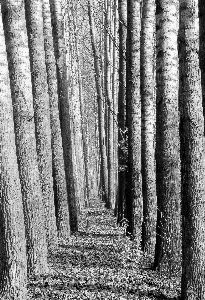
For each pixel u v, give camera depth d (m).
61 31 18.59
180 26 8.63
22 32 10.53
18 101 10.53
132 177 16.12
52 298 8.99
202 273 8.61
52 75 15.91
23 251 8.46
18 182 8.44
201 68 6.27
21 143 10.62
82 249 14.51
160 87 10.89
